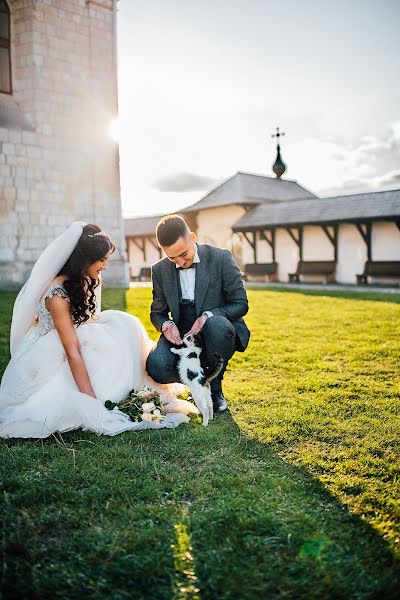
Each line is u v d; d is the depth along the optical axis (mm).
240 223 26281
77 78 17000
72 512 2373
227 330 3607
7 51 16203
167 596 1828
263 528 2205
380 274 21031
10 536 2170
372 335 7184
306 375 4957
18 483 2633
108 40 17656
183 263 3764
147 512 2363
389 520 2299
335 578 1907
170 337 3709
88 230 3650
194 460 2969
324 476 2738
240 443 3186
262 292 14648
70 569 1964
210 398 3564
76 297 3592
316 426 3480
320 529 2213
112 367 3674
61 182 16875
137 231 33250
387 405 3924
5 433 3330
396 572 1951
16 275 16000
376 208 21375
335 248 22953
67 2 16547
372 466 2846
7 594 1844
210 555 2035
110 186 18016
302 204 25094
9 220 15922
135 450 3107
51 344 3537
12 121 15867
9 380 3529
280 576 1928
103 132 17734
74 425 3449
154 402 3695
